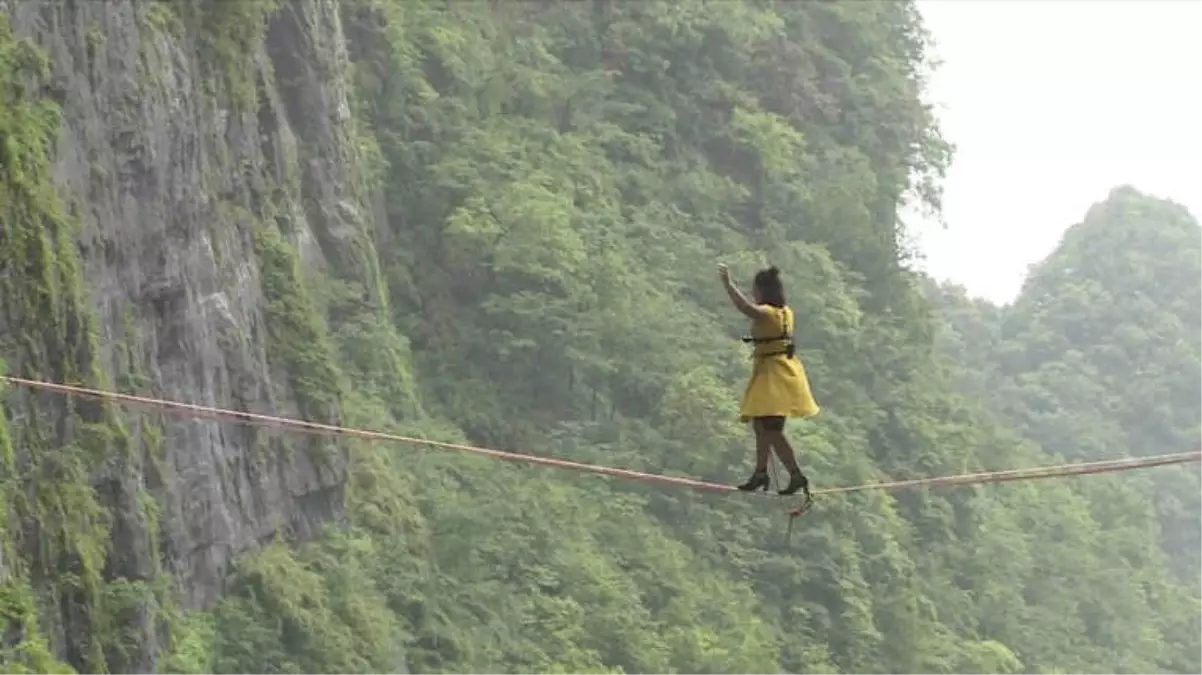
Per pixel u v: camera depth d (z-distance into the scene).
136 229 77.38
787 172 134.88
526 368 115.88
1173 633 147.88
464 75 124.50
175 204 80.62
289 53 100.94
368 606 88.94
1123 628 139.38
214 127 86.50
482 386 114.69
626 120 132.75
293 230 97.00
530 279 117.56
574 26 135.38
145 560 73.81
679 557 108.56
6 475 64.62
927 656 115.75
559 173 123.81
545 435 113.94
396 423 103.31
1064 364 193.88
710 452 113.12
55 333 68.38
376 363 103.62
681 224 129.00
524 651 96.94
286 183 96.50
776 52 140.75
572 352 115.06
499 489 105.62
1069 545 141.25
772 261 129.12
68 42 73.25
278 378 89.81
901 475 127.25
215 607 80.88
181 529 78.56
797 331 126.94
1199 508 183.12
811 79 142.00
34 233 67.44
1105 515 155.62
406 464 102.75
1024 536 138.38
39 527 66.62
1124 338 196.88
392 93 120.38
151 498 75.12
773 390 42.19
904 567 117.69
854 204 135.88
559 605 99.88
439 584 97.38
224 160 87.44
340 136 104.62
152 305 78.75
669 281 123.88
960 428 132.75
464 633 95.44
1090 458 180.25
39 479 67.38
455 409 112.75
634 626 102.00
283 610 82.62
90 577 69.06
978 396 182.12
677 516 112.50
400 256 117.31
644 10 136.25
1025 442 161.88
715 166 135.38
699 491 113.12
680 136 134.62
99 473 71.44
